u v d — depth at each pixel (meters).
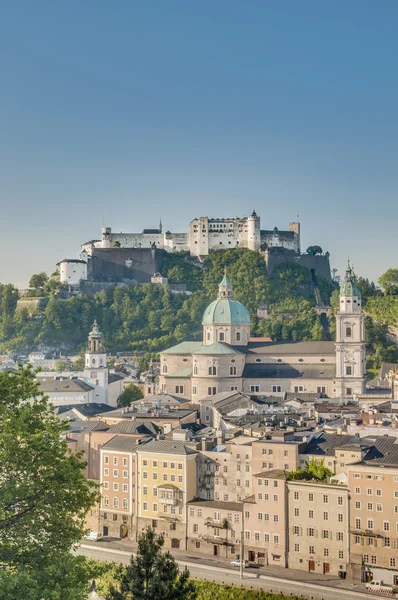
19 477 147.00
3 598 126.25
